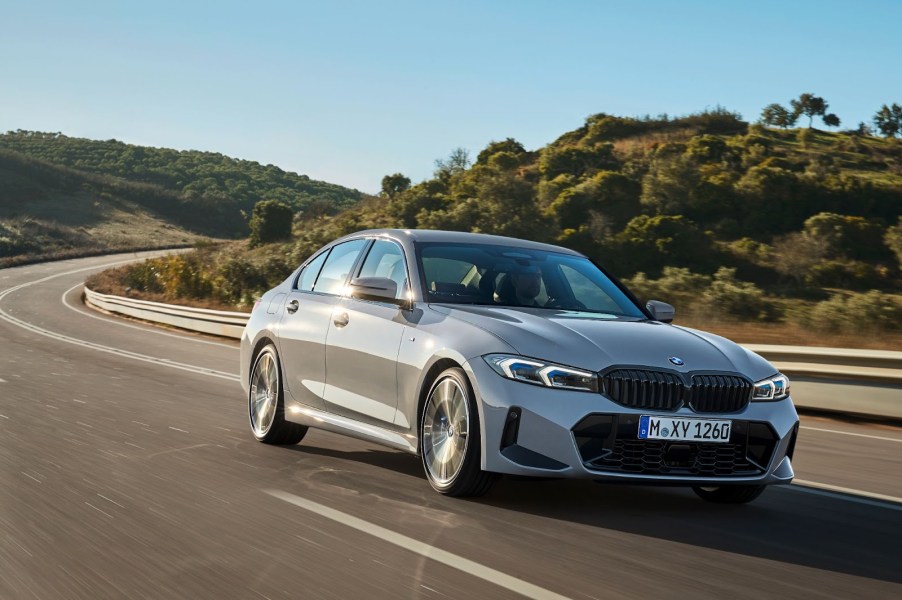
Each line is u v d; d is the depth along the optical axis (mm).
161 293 45438
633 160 96938
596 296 5953
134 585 3502
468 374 4906
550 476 4629
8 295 46688
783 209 78688
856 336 16859
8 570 3689
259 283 45062
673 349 4902
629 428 4641
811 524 4887
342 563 3797
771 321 23578
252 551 3963
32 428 7305
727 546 4289
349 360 5965
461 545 4102
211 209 161750
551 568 3789
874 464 7160
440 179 85688
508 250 6184
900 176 98312
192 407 8953
